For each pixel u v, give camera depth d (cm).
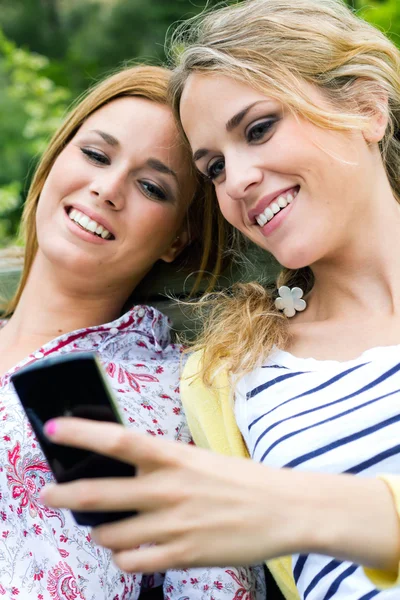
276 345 142
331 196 130
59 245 165
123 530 76
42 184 179
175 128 164
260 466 81
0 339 179
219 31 137
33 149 434
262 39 134
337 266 140
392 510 82
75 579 138
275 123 130
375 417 119
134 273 173
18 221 398
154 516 76
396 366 124
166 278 187
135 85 166
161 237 170
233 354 143
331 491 81
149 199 165
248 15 138
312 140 129
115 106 166
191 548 76
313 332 142
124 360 167
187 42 157
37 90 451
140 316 171
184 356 174
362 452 117
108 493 75
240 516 76
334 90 136
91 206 162
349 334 137
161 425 156
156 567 76
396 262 137
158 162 163
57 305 176
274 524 77
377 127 137
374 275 138
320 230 130
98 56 550
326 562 117
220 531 76
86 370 78
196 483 76
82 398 79
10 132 439
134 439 74
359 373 126
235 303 153
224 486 77
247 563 76
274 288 161
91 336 167
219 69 132
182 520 75
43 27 587
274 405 133
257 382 138
